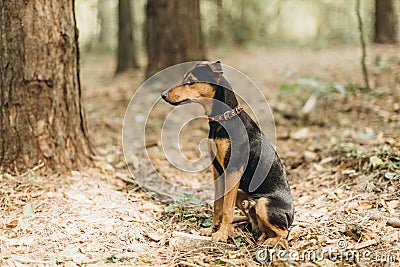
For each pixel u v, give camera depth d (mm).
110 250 4062
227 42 20672
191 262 3896
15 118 5484
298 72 11969
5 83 5477
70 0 5609
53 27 5484
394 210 4648
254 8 21469
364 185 5262
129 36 13711
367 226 4418
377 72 10648
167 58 9609
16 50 5410
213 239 4184
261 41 21234
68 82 5676
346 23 20906
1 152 5555
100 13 22469
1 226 4359
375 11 15305
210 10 20547
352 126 7559
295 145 7168
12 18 5379
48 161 5562
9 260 3750
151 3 9617
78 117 5832
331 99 8805
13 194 4977
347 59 12953
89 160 5953
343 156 6160
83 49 22656
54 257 3869
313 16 23688
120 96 10359
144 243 4262
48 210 4688
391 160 5613
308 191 5559
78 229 4352
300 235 4371
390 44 14875
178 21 9531
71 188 5262
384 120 7566
